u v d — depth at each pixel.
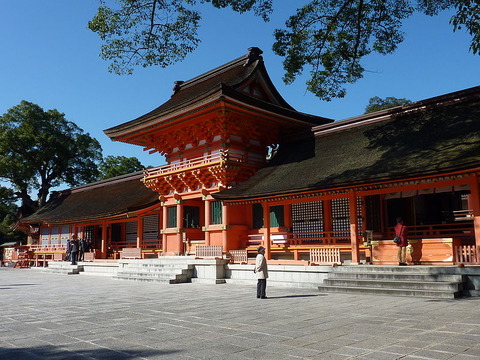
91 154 60.84
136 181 40.69
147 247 34.53
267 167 26.77
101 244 40.41
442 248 17.23
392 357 6.93
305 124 29.44
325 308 12.53
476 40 13.96
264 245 23.38
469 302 13.05
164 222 31.33
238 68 31.94
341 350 7.46
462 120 19.83
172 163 31.61
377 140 22.64
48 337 8.98
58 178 60.44
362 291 16.22
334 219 23.80
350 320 10.38
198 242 28.58
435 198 26.17
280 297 15.66
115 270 30.92
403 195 22.64
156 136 31.75
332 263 19.38
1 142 52.69
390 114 23.94
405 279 16.20
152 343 8.29
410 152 19.34
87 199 44.03
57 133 56.66
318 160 24.08
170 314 11.97
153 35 20.30
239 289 19.45
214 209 27.56
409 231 24.11
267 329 9.48
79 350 7.80
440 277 15.49
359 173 19.20
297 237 24.94
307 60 22.69
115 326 10.19
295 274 19.98
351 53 22.55
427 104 22.38
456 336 8.30
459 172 15.88
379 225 23.45
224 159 26.36
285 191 21.06
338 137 25.73
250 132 28.28
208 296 16.56
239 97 24.91
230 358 7.09
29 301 15.57
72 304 14.56
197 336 8.88
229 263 23.66
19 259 47.28
